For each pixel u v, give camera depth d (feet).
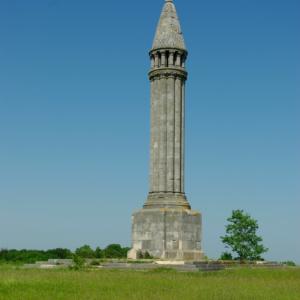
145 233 236.63
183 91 254.06
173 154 246.47
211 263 215.92
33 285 129.29
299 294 119.24
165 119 247.70
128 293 116.26
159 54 251.60
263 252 295.69
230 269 201.46
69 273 166.09
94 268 197.47
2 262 270.05
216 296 112.47
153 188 245.24
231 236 297.12
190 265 197.36
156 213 235.61
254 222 297.53
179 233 234.17
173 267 195.52
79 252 236.63
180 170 247.50
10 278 141.28
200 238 240.73
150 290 121.49
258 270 196.54
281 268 219.61
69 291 120.88
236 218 298.97
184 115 253.85
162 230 233.76
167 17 255.50
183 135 251.60
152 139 249.34
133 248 238.89
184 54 253.65
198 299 108.06
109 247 251.80
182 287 128.16
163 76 249.55
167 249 232.53
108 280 142.41
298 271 193.06
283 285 137.39
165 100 248.52
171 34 252.01
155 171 245.86
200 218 241.96
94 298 108.58
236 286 132.16
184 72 252.83
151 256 232.12
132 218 242.17
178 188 245.24
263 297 112.57
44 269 193.47
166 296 111.65
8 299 109.50
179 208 239.30
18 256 294.87
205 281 144.87
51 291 120.16
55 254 295.69
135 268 196.13
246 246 295.28
